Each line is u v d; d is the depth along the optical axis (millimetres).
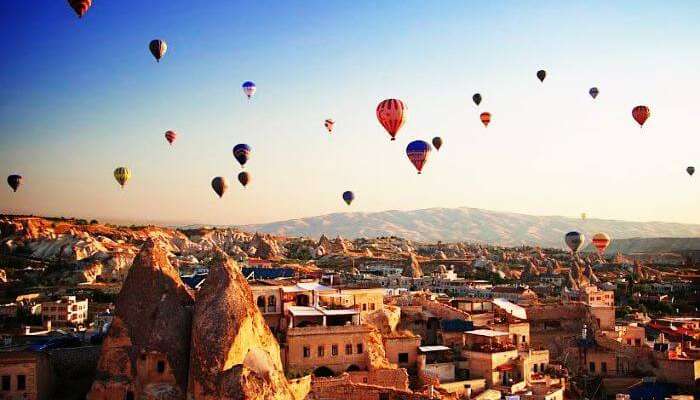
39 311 176750
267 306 98562
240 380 69625
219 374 71375
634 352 117312
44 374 78875
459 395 93500
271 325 98188
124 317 77875
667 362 111875
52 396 80938
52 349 86750
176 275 82312
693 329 147750
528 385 100812
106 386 75188
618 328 132125
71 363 85625
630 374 116250
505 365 102312
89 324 155000
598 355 118312
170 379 74875
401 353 101750
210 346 72875
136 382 75000
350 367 92812
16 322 167500
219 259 79688
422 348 102562
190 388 73000
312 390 84000
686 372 110000
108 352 76938
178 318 77625
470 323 113688
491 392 95375
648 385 110062
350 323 97562
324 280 123750
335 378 85688
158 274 80000
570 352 121250
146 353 75062
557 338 128125
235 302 75938
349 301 108562
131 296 78688
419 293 158000
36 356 76812
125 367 76000
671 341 130500
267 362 75875
